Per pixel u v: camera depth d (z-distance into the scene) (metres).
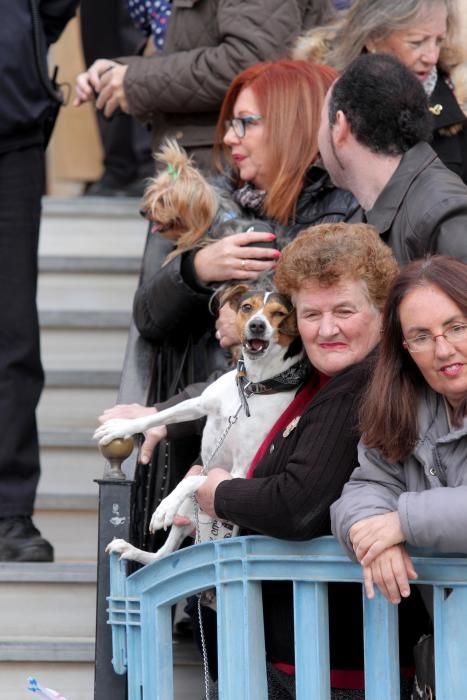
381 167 6.17
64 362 10.41
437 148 7.70
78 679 7.40
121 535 6.05
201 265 6.89
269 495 5.29
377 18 7.36
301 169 7.03
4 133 8.27
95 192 13.24
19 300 8.41
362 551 4.91
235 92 7.35
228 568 5.45
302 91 7.11
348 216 6.92
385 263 5.50
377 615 5.09
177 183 7.00
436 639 4.95
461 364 4.96
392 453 5.12
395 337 5.13
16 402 8.37
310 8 8.38
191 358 7.36
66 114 14.68
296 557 5.25
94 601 7.79
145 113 8.26
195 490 5.74
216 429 6.05
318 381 5.89
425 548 4.96
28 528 8.38
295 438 5.51
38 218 8.55
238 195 7.26
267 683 5.60
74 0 8.60
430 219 5.84
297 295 5.55
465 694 4.91
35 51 8.30
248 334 5.73
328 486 5.24
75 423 10.01
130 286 10.80
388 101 6.11
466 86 7.80
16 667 7.43
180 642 7.71
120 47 12.97
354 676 5.57
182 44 8.31
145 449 6.59
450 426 5.07
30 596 7.81
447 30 7.63
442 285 4.96
